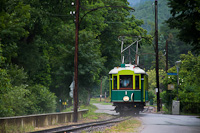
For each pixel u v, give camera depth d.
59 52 51.06
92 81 48.56
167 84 49.47
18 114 32.03
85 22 59.25
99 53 53.28
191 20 23.77
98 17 62.66
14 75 36.00
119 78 36.25
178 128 20.75
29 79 46.75
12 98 30.39
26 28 43.53
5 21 32.41
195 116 36.16
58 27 51.59
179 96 45.00
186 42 25.62
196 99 42.09
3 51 35.03
